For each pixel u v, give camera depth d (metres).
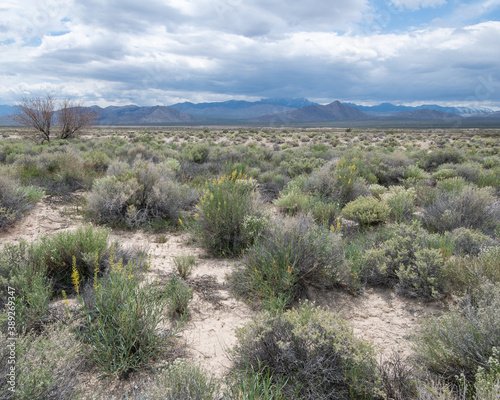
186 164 13.71
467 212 6.15
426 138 47.44
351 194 8.17
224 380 2.48
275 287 3.71
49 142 23.62
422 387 2.23
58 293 3.53
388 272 4.23
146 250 5.03
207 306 3.61
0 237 5.32
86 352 2.53
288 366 2.51
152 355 2.72
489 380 2.01
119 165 8.86
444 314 3.11
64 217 6.61
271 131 71.25
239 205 5.42
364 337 3.11
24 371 1.93
